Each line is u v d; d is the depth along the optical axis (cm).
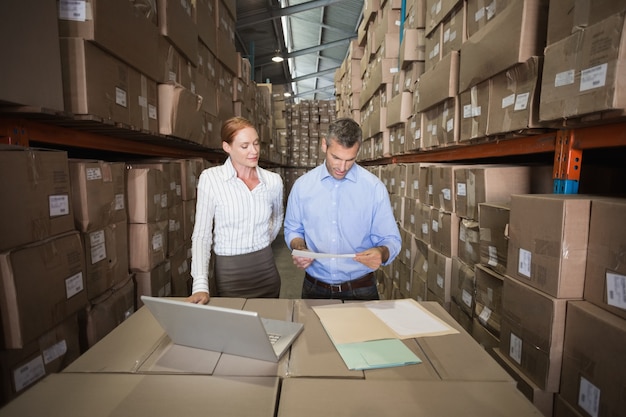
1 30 104
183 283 251
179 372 80
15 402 69
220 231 169
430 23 230
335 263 167
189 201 264
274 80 1218
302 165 863
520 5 130
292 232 173
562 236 104
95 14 134
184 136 224
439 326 104
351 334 97
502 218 144
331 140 142
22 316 105
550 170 162
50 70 122
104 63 146
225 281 171
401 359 84
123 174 176
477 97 169
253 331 77
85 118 137
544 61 118
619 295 93
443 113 211
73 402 69
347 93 547
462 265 186
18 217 109
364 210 162
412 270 270
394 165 334
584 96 101
